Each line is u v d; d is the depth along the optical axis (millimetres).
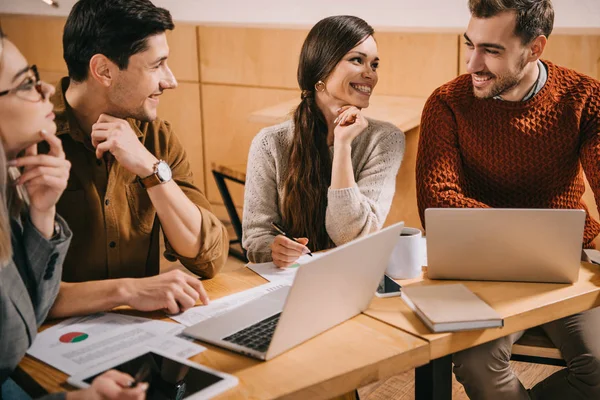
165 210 1679
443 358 1464
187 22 4047
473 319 1411
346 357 1312
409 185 3148
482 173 2111
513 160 2064
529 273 1644
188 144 4328
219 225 1786
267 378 1243
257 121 3297
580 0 2840
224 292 1635
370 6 3357
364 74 2041
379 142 2088
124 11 1646
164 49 1712
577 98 2031
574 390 1710
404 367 1343
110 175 1754
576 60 2930
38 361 1321
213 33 4004
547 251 1608
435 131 2111
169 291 1507
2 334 1272
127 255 1812
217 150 4223
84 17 1660
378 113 3059
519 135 2043
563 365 1741
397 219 3240
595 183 1983
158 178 1661
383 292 1608
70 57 1694
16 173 1423
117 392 1139
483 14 1912
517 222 1589
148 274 1886
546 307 1519
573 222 1578
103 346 1371
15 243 1396
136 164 1643
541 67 2061
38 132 1363
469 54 1983
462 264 1656
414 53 3338
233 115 4090
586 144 2025
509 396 1695
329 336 1402
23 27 4684
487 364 1672
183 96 4250
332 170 2008
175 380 1229
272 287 1654
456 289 1574
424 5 3203
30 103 1338
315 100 2096
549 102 2037
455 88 2121
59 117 1718
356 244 1360
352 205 1965
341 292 1396
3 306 1266
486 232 1611
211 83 4113
